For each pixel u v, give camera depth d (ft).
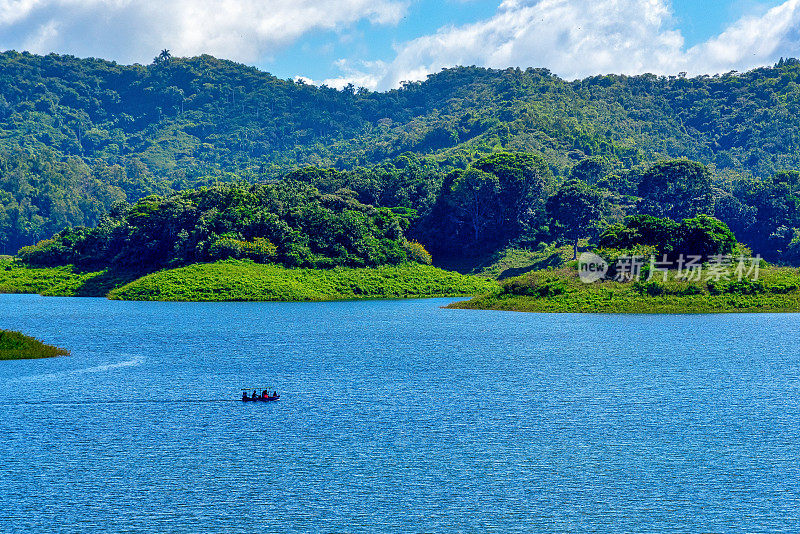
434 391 430.20
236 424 359.87
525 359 539.29
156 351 583.58
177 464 303.27
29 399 411.54
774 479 285.84
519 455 313.53
